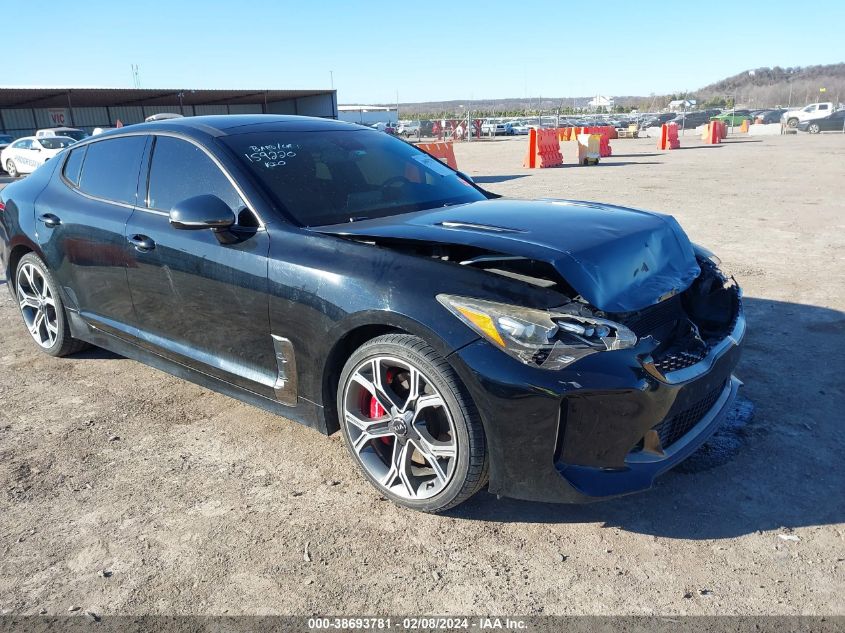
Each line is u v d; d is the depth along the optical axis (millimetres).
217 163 3215
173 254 3254
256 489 2896
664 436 2516
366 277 2586
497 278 2449
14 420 3605
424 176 3707
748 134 40406
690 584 2260
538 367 2266
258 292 2910
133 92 40625
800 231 8164
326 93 47969
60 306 4230
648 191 12398
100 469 3090
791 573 2295
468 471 2436
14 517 2730
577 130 35469
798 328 4664
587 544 2486
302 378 2869
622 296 2467
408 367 2496
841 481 2826
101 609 2219
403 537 2553
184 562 2438
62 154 4340
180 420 3574
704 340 2732
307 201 3123
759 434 3223
